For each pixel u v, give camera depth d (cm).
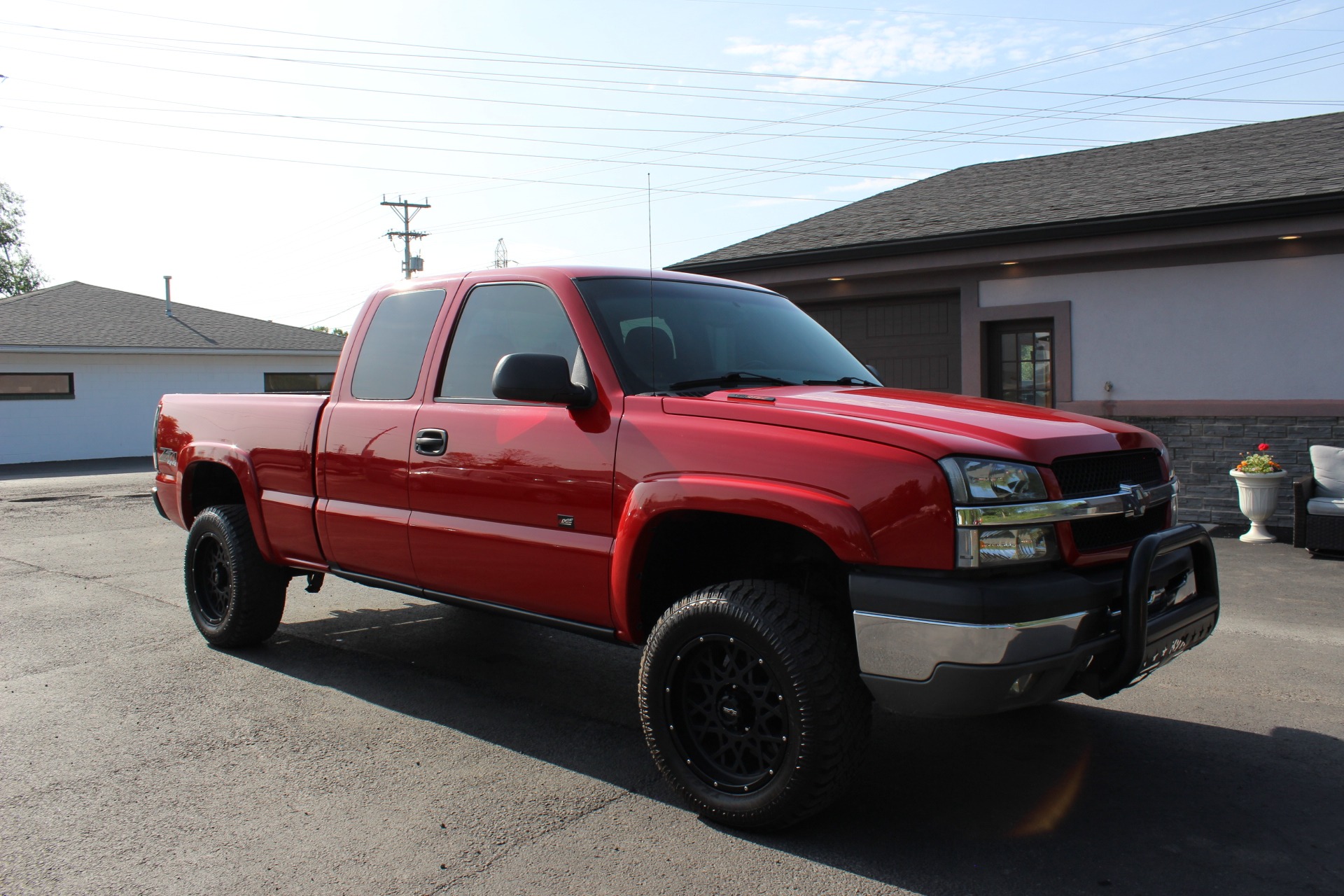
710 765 322
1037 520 279
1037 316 1020
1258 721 413
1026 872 282
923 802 335
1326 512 770
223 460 512
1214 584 335
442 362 420
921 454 279
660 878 279
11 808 328
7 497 1413
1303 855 292
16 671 496
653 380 360
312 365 2795
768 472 302
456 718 425
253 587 513
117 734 401
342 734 403
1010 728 409
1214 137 1218
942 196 1238
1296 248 886
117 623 601
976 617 264
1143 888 272
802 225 1276
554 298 386
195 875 281
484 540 383
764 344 416
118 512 1217
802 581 349
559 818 322
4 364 2183
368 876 281
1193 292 938
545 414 368
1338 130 1089
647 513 325
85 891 272
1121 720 417
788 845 301
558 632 585
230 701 446
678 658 321
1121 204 969
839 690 292
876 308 1141
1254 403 912
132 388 2403
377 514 430
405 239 3825
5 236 4928
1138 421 976
